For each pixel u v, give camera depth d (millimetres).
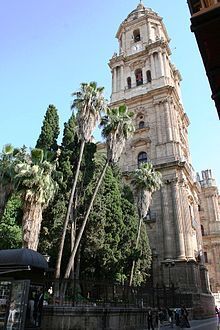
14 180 25438
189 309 32438
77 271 26406
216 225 71312
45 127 34062
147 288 26969
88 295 20781
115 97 54219
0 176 27219
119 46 62969
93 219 28625
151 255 36156
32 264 12523
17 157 28625
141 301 24609
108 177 32156
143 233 35062
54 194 27891
